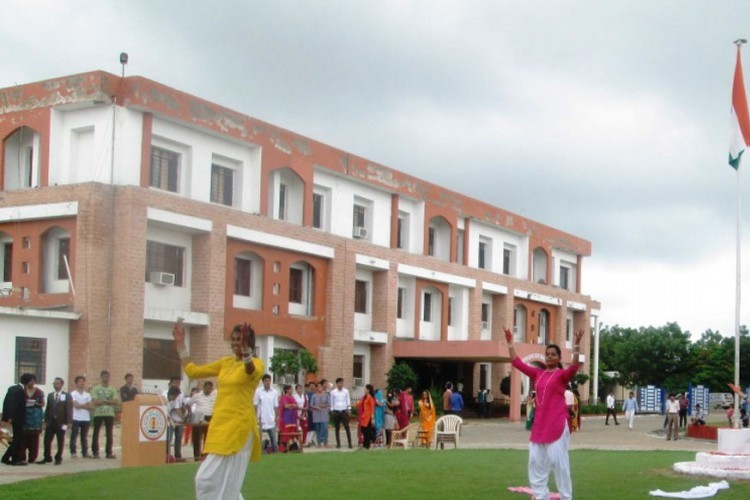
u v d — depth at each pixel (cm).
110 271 3180
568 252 6644
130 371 3138
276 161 3972
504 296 5662
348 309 4353
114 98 3300
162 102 3400
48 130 3341
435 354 4653
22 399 1953
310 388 2709
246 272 3881
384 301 4672
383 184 4684
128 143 3322
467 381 5347
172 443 2323
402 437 2645
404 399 2759
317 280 4212
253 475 1461
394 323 4741
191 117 3525
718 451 1603
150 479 1432
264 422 2261
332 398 2742
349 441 2723
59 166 3359
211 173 3753
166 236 3469
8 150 3478
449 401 3844
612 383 7712
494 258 5734
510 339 1157
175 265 3519
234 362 925
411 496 1237
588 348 6744
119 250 3181
